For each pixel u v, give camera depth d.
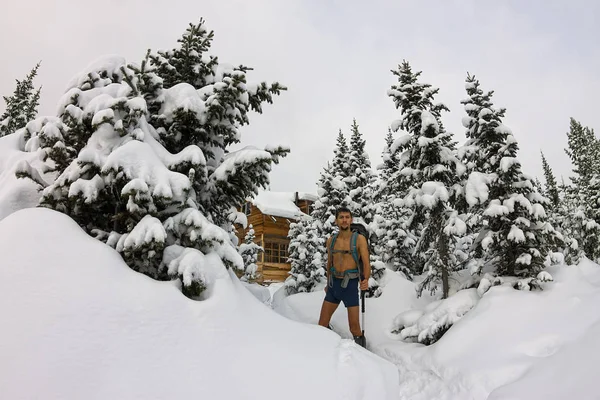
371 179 13.75
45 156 3.29
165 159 3.29
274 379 2.25
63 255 2.25
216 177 3.58
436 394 3.65
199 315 2.38
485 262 6.10
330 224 11.68
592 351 3.15
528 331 4.03
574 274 5.12
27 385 1.65
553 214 18.56
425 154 7.35
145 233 2.67
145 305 2.24
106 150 3.00
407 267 12.00
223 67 4.50
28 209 2.54
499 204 5.88
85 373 1.80
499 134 6.49
